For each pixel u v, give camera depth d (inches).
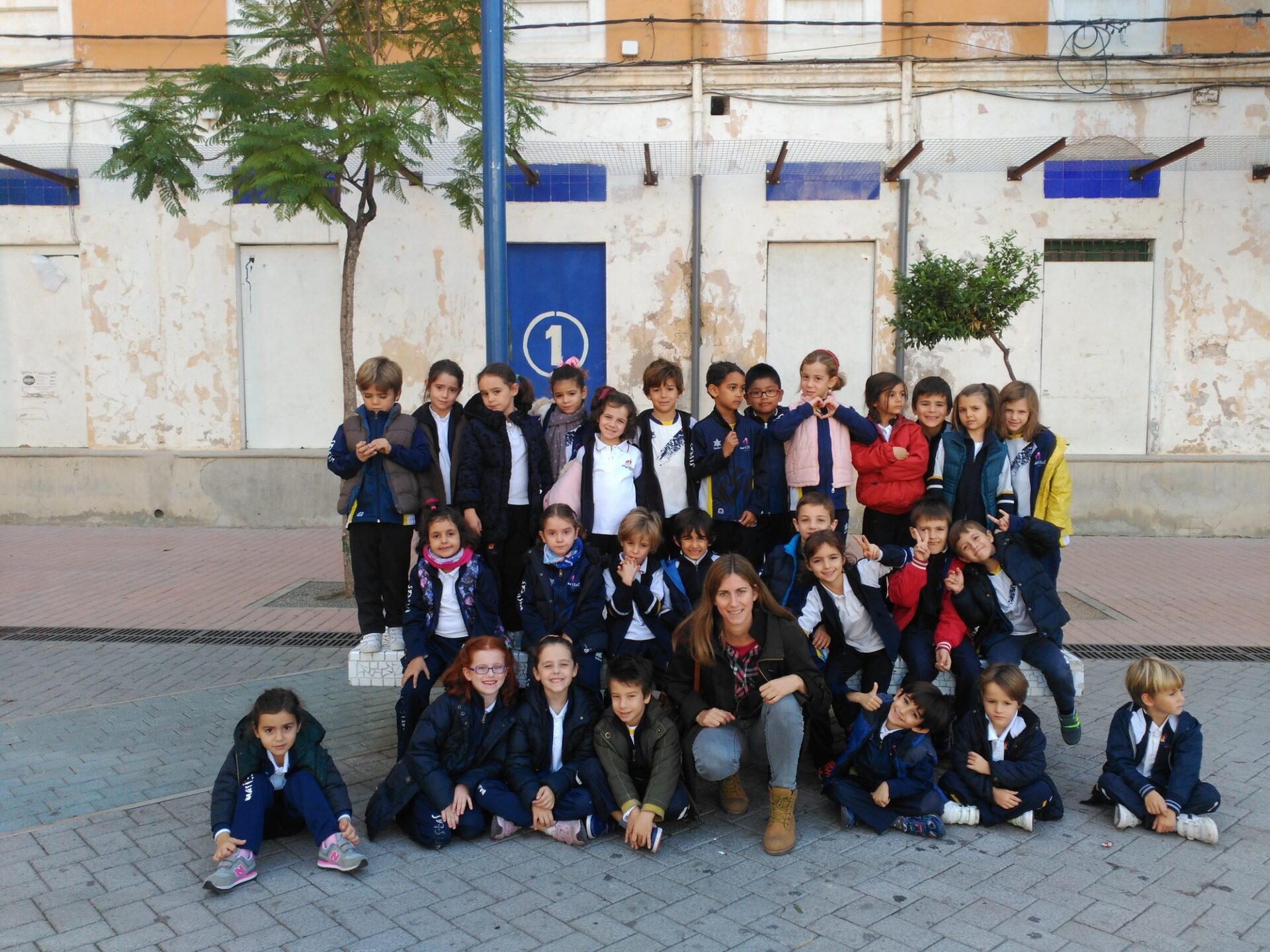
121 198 418.3
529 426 196.4
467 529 176.6
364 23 304.8
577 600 173.3
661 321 411.8
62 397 431.8
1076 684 175.5
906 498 190.5
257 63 307.0
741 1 402.0
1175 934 124.8
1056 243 406.3
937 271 329.7
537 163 407.2
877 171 402.9
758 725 164.6
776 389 201.3
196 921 129.1
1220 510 406.0
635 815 149.9
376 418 190.9
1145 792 155.5
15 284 426.3
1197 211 400.5
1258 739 191.6
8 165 409.4
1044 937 124.2
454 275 414.0
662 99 404.8
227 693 224.5
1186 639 263.7
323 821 144.9
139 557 371.6
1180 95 398.6
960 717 172.2
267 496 426.0
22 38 414.9
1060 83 399.2
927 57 401.4
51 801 167.3
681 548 181.3
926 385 191.8
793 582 174.7
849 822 157.3
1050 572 181.6
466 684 156.3
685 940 124.4
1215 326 405.4
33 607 300.5
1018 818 155.6
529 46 408.2
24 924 128.3
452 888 138.4
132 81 413.7
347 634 272.4
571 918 129.9
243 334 424.5
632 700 152.7
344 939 124.7
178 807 165.2
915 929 126.6
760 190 405.1
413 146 289.7
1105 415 411.2
